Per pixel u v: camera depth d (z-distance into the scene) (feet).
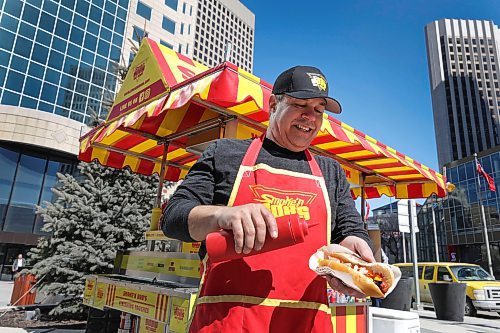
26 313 23.77
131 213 25.18
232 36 361.92
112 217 24.40
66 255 22.63
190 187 4.33
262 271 3.99
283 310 3.92
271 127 5.13
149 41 14.24
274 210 4.28
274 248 3.11
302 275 4.15
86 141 17.16
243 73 9.75
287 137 4.86
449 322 30.71
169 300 9.38
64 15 85.35
